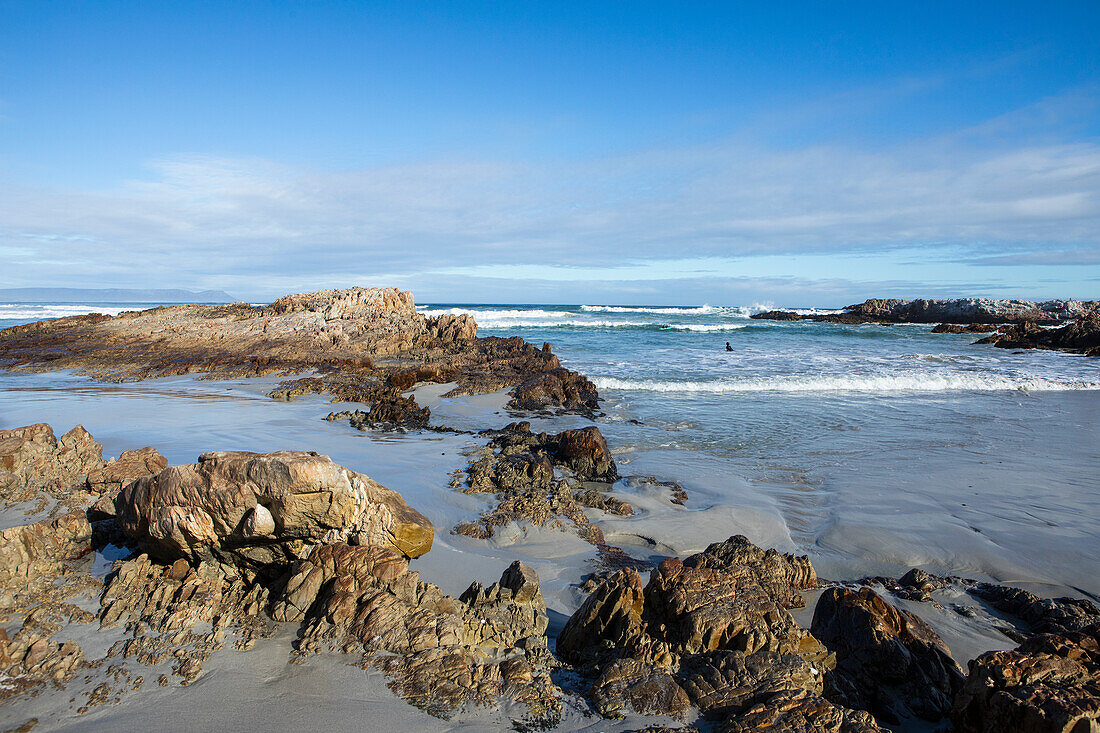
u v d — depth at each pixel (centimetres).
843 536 854
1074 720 342
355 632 490
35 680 432
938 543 831
